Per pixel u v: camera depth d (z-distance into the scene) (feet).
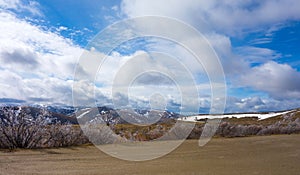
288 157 25.22
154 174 18.93
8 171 20.54
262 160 23.84
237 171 19.27
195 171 19.63
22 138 36.40
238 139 46.24
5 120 37.81
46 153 31.40
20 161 25.52
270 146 34.40
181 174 18.70
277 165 21.18
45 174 19.44
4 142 35.73
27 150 33.88
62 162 24.90
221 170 19.80
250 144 37.45
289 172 18.56
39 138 37.76
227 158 25.76
